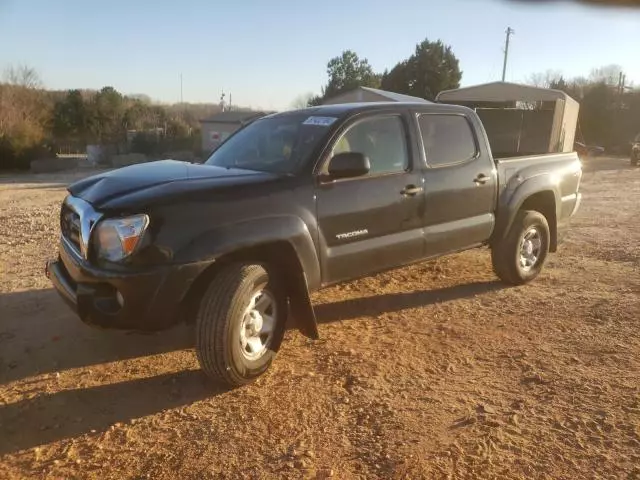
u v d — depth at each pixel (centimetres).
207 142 4822
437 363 429
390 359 435
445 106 533
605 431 333
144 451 317
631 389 384
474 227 545
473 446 318
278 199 396
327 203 423
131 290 346
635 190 1652
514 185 582
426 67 4959
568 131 2161
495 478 291
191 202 363
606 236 902
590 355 441
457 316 531
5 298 561
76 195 410
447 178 511
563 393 379
